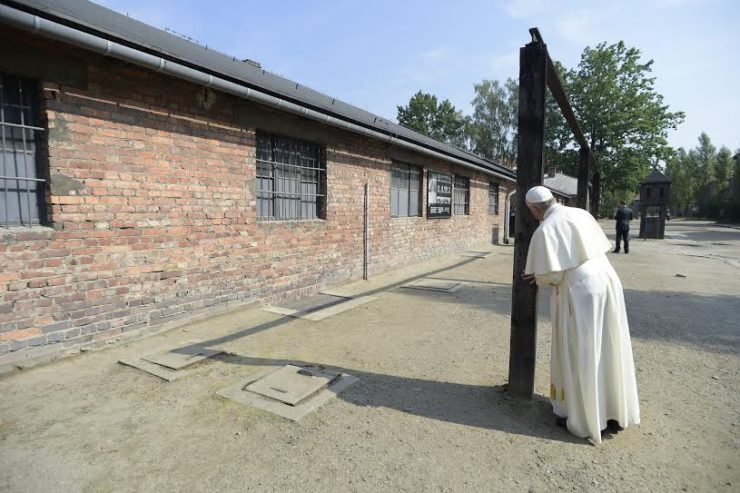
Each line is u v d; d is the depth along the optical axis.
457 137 54.97
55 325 3.94
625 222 15.23
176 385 3.57
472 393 3.64
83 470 2.46
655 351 4.78
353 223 8.37
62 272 3.97
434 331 5.42
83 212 4.12
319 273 7.49
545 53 3.37
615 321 2.97
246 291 6.01
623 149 36.56
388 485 2.41
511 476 2.52
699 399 3.60
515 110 49.91
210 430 2.91
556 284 3.09
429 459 2.67
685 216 69.56
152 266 4.76
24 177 3.84
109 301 4.36
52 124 3.87
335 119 6.76
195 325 5.22
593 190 11.67
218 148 5.44
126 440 2.77
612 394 2.99
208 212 5.36
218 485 2.37
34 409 3.12
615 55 38.06
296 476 2.46
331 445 2.78
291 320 5.69
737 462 2.69
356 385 3.72
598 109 37.38
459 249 14.02
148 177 4.66
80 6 4.51
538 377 4.05
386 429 3.01
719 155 62.84
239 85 5.13
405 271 10.00
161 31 6.12
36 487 2.30
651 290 8.40
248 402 3.29
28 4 3.34
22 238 3.70
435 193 12.07
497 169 16.89
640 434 3.03
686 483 2.48
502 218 18.34
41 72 3.78
